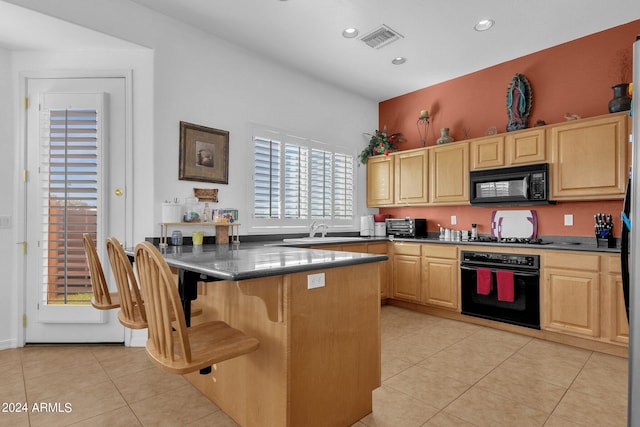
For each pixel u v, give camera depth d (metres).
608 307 2.75
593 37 3.31
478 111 4.14
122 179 2.96
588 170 3.02
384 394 2.12
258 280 1.51
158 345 1.40
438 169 4.11
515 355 2.75
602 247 2.88
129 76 2.96
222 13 2.99
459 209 4.30
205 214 3.22
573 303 2.91
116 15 2.74
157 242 2.96
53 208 2.89
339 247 3.81
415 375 2.38
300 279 1.59
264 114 3.79
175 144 3.09
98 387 2.21
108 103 2.96
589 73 3.33
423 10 2.93
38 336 2.91
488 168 3.67
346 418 1.79
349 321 1.82
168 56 3.05
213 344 1.48
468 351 2.83
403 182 4.48
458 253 3.69
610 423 1.82
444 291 3.79
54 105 2.91
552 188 3.24
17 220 2.88
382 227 4.76
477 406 1.99
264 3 2.84
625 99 2.91
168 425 1.81
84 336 2.93
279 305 1.56
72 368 2.48
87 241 2.03
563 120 3.48
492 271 3.38
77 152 2.90
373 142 4.86
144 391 2.16
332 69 4.10
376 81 4.46
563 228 3.46
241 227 3.57
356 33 3.29
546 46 3.54
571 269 2.94
